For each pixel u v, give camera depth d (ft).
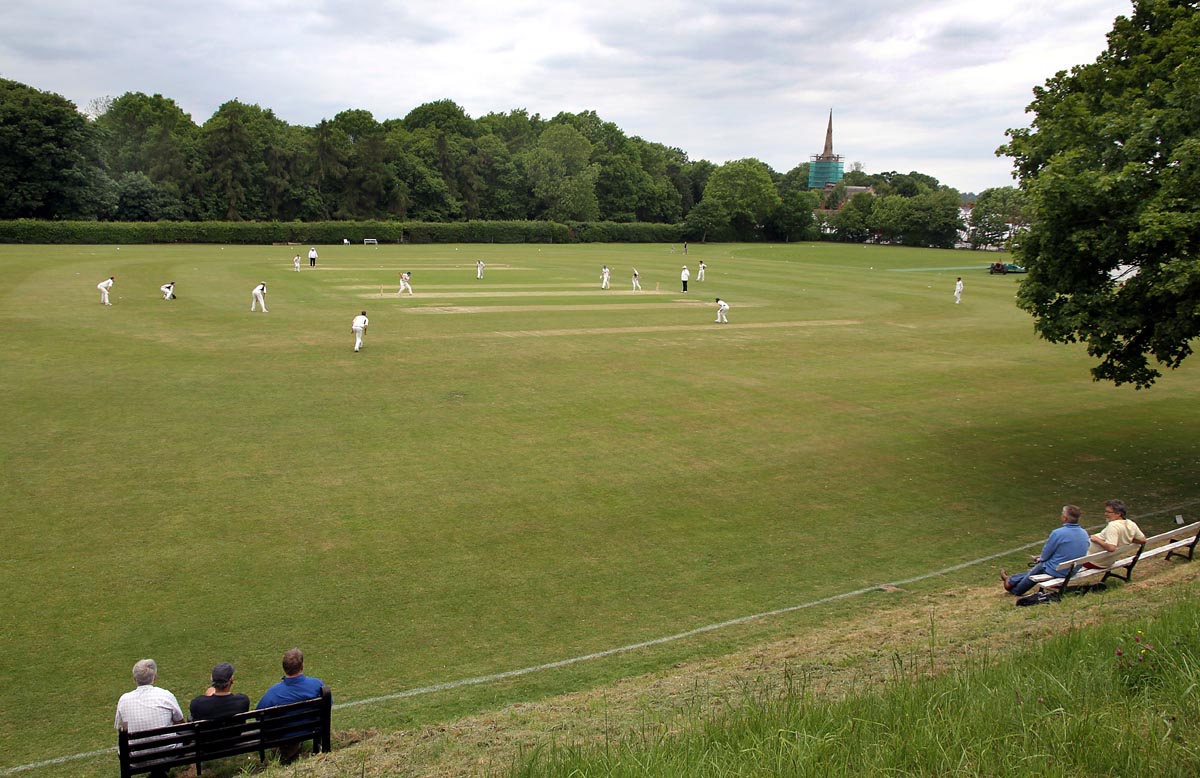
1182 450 76.69
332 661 39.34
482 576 48.62
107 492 59.16
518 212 500.33
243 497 59.31
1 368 95.09
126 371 95.96
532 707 33.35
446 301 169.07
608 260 319.27
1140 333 66.39
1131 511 61.05
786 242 531.91
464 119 557.33
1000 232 451.12
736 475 67.82
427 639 41.55
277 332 125.18
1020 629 36.58
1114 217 63.67
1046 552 45.03
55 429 73.20
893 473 69.21
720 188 510.99
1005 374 110.73
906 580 49.34
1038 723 23.72
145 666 31.78
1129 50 75.46
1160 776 20.54
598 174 501.97
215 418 78.59
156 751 29.19
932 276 275.39
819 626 42.98
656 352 119.44
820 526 57.67
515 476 65.77
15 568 47.26
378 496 60.54
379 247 372.79
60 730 33.50
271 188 415.64
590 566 50.42
